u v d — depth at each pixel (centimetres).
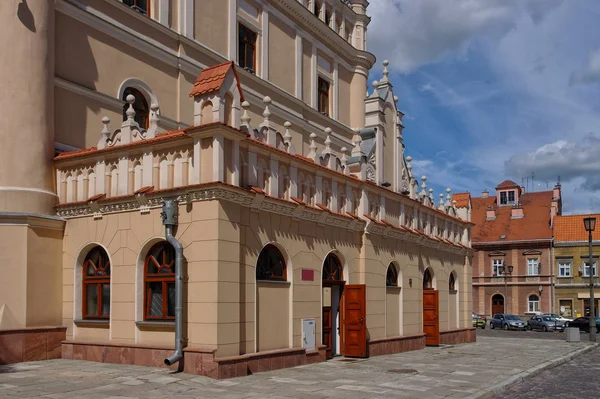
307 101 2934
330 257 1878
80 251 1589
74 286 1589
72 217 1609
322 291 1828
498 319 5403
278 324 1584
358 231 1998
